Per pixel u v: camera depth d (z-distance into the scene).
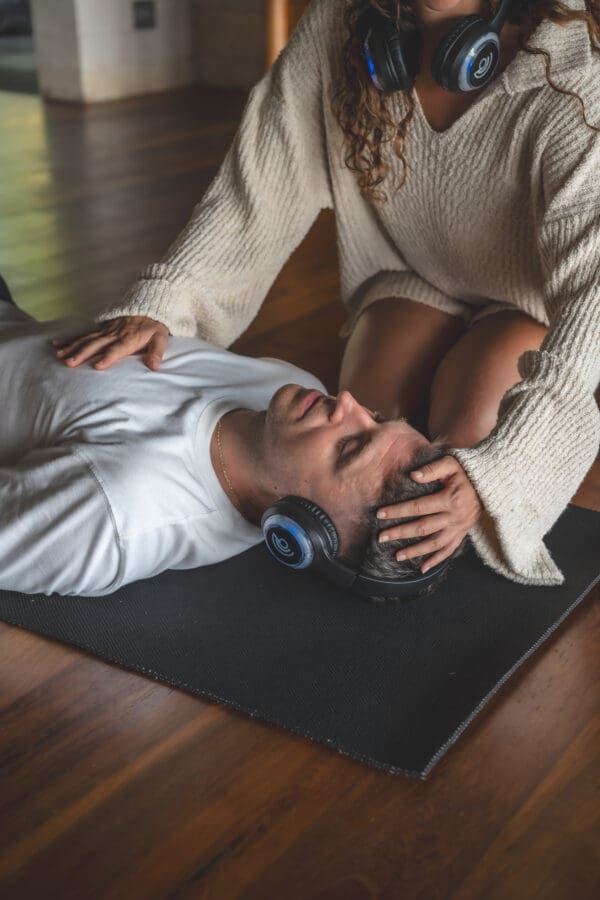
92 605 1.47
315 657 1.38
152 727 1.26
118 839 1.10
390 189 1.77
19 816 1.12
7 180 4.06
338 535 1.34
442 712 1.29
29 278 2.90
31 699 1.30
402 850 1.09
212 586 1.54
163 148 4.70
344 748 1.22
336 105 1.71
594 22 1.46
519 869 1.07
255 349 2.43
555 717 1.30
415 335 1.94
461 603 1.51
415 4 1.56
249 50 6.11
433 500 1.28
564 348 1.37
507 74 1.51
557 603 1.51
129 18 5.86
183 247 1.80
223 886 1.04
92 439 1.42
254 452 1.42
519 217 1.66
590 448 1.38
